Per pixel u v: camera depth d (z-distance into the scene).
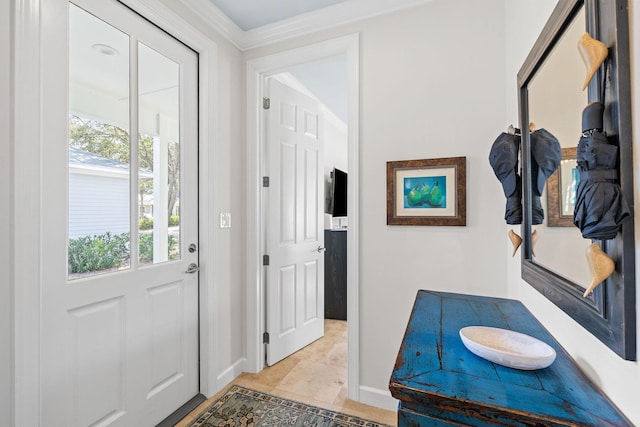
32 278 1.08
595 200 0.56
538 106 1.03
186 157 1.79
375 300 1.81
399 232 1.76
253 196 2.19
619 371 0.60
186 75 1.79
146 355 1.55
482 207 1.59
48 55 1.14
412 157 1.73
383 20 1.80
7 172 1.02
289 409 1.78
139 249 1.53
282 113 2.40
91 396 1.30
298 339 2.56
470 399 0.61
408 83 1.74
